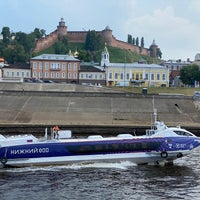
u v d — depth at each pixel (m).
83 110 122.00
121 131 102.81
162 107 126.88
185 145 60.91
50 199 42.44
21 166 56.59
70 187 47.12
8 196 43.16
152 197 43.69
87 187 47.22
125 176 52.94
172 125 112.12
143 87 191.62
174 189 47.00
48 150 56.84
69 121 112.38
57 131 59.78
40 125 102.06
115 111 122.44
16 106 122.88
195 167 59.50
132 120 116.06
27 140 56.53
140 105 127.31
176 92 185.00
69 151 57.53
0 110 119.12
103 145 58.62
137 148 59.66
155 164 60.91
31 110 120.25
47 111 119.81
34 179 50.50
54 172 54.25
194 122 117.75
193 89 189.25
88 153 58.19
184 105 129.62
